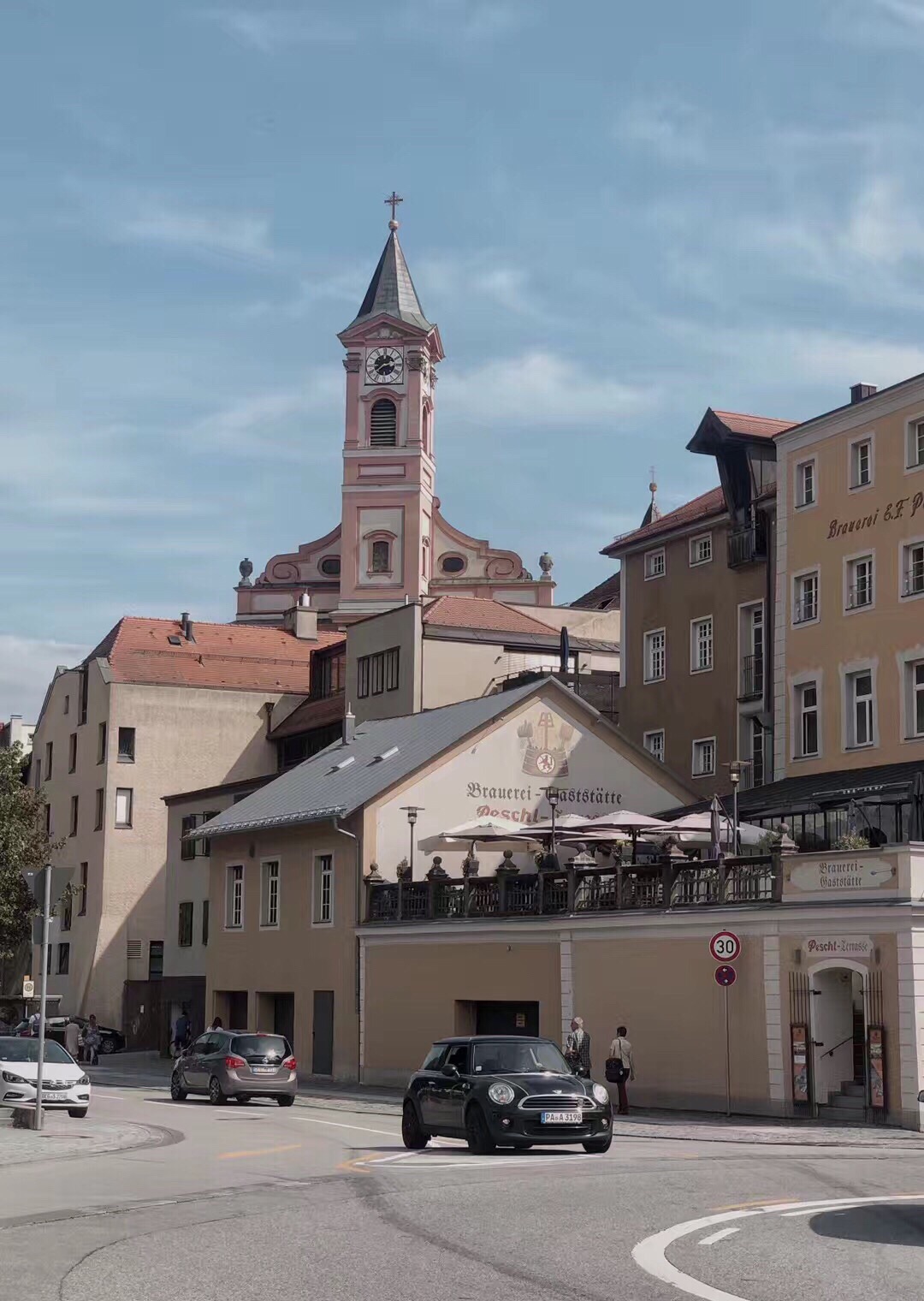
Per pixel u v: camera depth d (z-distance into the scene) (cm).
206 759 7894
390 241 10719
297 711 7806
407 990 4359
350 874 4644
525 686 4962
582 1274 1211
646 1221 1516
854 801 4025
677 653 5706
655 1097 3528
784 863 3272
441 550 10362
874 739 4488
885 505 4516
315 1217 1542
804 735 4759
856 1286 1160
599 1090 2350
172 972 6769
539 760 4847
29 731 10775
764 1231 1445
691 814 4175
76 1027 6488
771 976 3262
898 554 4456
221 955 5344
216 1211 1593
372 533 10106
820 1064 3162
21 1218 1541
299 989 4872
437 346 10456
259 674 8212
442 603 7012
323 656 7669
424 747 4878
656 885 3597
